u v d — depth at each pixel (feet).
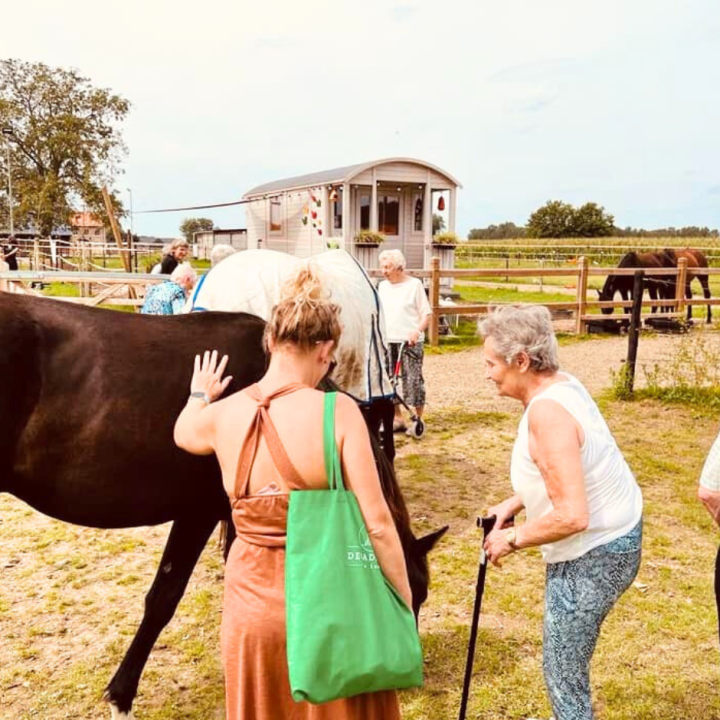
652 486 18.65
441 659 10.94
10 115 159.33
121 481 8.45
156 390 8.44
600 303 46.52
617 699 10.07
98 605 12.40
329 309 6.14
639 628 11.88
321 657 5.38
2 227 168.25
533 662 10.92
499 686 10.28
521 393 7.40
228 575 6.08
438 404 27.63
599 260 112.27
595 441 7.05
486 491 18.33
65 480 8.27
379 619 5.61
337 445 5.77
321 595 5.46
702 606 12.64
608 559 7.13
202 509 9.20
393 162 51.11
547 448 6.82
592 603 7.16
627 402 27.76
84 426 8.14
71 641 11.27
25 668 10.52
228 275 12.06
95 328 8.41
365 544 5.72
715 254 106.01
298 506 5.68
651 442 22.61
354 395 14.21
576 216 273.54
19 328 7.95
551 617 7.36
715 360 30.63
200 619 12.07
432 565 14.15
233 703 6.01
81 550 14.61
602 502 7.12
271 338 6.21
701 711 9.85
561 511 6.72
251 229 67.92
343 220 50.60
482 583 8.03
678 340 44.45
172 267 30.22
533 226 280.72
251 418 5.97
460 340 43.21
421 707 9.79
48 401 8.00
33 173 164.66
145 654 9.16
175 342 8.79
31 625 11.66
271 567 5.89
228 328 9.29
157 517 8.95
